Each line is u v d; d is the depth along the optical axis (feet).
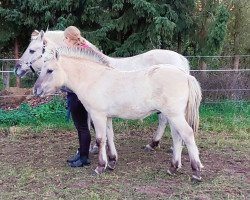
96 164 11.60
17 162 11.73
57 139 14.16
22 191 9.60
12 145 13.44
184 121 9.73
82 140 11.23
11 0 19.60
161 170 11.02
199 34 20.22
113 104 10.09
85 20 19.29
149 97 9.77
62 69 10.20
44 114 16.17
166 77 9.65
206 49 19.08
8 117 15.74
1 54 22.02
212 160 11.99
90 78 10.21
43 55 10.82
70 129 15.25
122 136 14.62
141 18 18.98
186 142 9.83
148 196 9.27
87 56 10.47
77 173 10.82
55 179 10.34
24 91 19.17
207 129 15.34
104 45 19.62
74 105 10.91
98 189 9.67
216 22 18.24
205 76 17.54
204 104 17.60
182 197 9.22
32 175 10.57
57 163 11.66
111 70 10.25
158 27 17.52
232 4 19.97
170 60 12.09
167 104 9.64
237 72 17.78
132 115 10.12
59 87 10.32
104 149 10.62
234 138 14.40
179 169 11.00
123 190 9.60
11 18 19.06
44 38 11.61
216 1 19.84
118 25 19.02
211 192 9.52
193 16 20.02
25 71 12.80
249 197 9.30
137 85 9.85
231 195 9.37
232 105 17.57
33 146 13.37
